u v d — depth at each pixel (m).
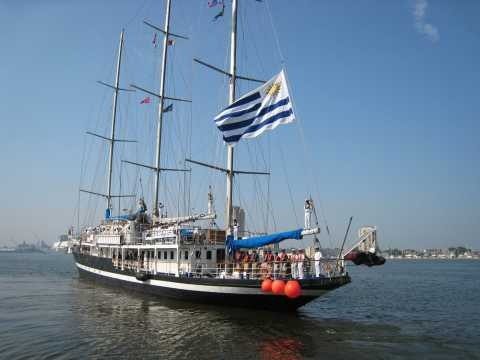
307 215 27.80
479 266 179.25
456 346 24.81
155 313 31.81
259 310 30.50
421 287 66.31
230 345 23.47
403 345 24.61
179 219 42.84
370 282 77.31
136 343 23.72
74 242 65.88
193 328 27.00
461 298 50.50
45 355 21.52
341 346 23.89
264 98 32.19
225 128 33.03
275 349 22.91
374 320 32.84
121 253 47.25
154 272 37.25
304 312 34.72
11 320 29.94
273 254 32.28
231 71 37.88
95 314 31.80
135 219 49.31
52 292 46.16
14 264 124.44
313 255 30.41
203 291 32.06
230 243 33.19
